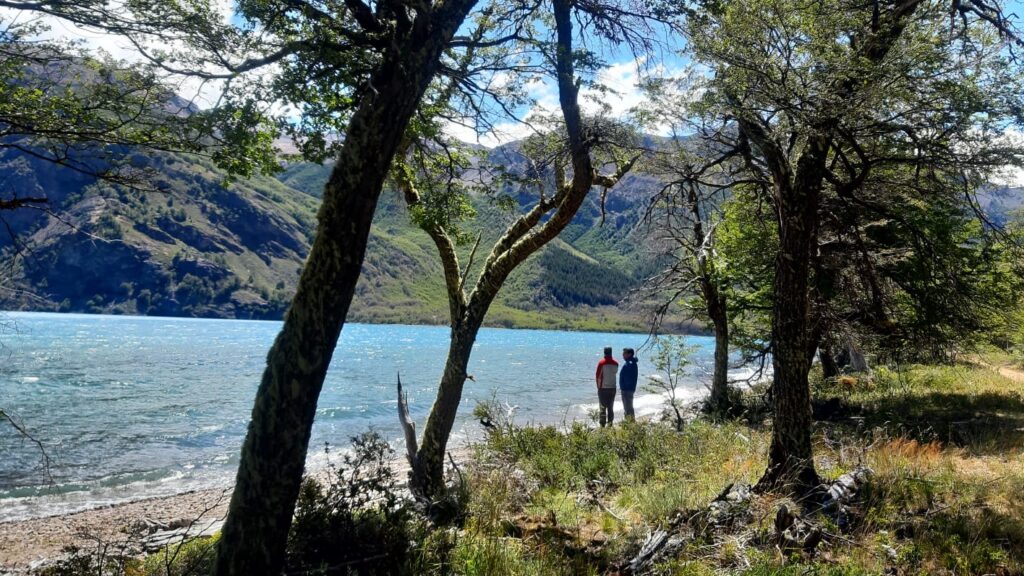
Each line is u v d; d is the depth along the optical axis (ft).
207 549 16.65
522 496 25.52
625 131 23.88
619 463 31.09
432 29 13.56
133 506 34.47
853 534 18.02
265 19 17.13
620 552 17.88
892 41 22.22
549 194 26.66
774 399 22.68
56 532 29.12
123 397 82.53
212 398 84.48
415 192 25.49
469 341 24.90
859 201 24.99
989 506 19.94
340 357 170.40
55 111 16.07
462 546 17.30
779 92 21.31
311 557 15.19
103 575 16.38
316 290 12.51
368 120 12.69
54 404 74.23
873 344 51.21
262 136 18.63
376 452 21.77
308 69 17.38
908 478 22.36
